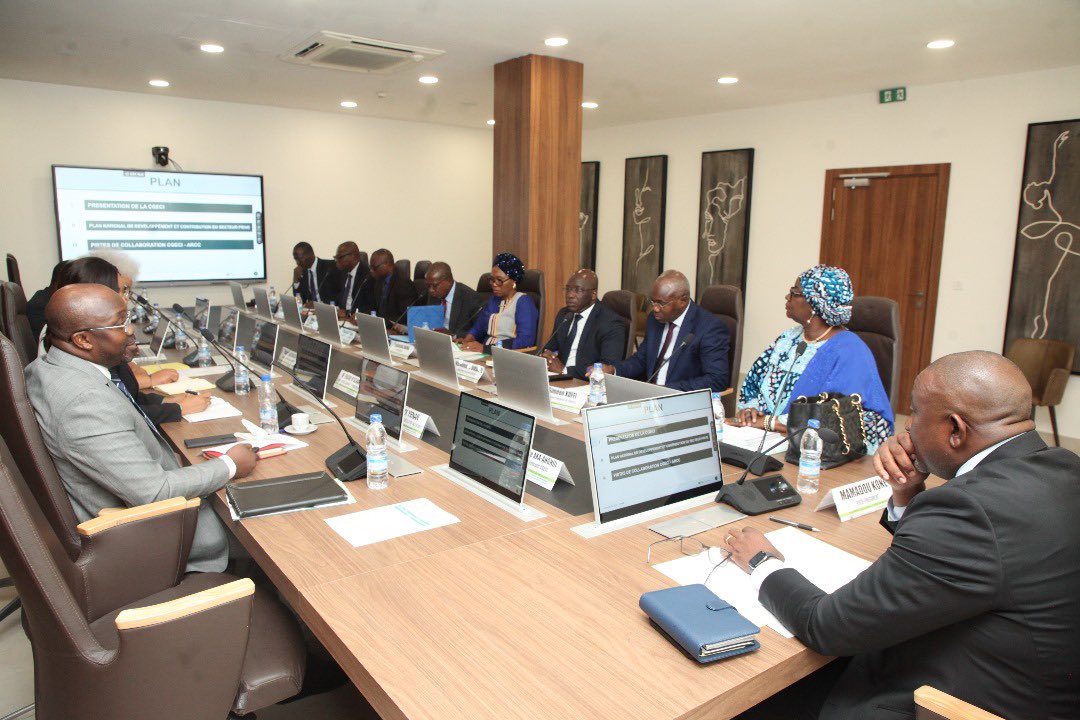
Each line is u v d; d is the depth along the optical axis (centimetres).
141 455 173
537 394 267
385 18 385
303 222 750
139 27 413
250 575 210
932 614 102
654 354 343
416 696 101
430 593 132
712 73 500
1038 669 100
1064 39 390
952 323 528
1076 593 100
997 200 495
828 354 238
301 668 147
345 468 195
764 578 129
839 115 580
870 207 568
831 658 119
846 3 338
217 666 127
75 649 119
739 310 345
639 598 130
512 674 107
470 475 191
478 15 376
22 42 451
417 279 639
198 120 675
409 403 285
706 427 183
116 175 640
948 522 103
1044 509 101
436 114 748
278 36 429
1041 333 477
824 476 199
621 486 165
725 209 670
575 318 376
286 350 340
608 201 802
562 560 146
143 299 445
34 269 619
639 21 379
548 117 475
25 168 604
